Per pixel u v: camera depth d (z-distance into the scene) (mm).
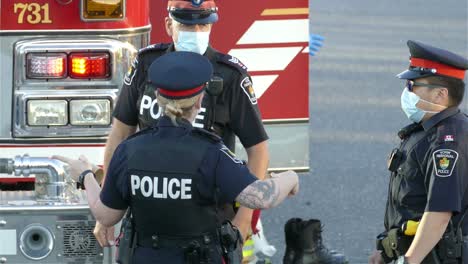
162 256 10477
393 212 11812
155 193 10328
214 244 10516
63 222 12742
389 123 26375
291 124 14898
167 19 12109
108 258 12820
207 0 11742
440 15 42125
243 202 10336
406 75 11578
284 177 10562
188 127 10461
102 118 13641
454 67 11492
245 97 11906
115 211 10703
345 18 41594
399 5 44625
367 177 22000
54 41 13531
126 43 13648
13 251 12766
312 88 29969
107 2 13516
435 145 11367
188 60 10438
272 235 18344
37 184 12977
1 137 13648
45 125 13617
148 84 11938
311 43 20234
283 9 14727
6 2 13469
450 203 11227
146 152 10391
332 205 20234
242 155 14531
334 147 24188
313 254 14945
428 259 11531
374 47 35844
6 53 13539
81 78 13570
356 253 17625
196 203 10352
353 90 29812
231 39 14734
